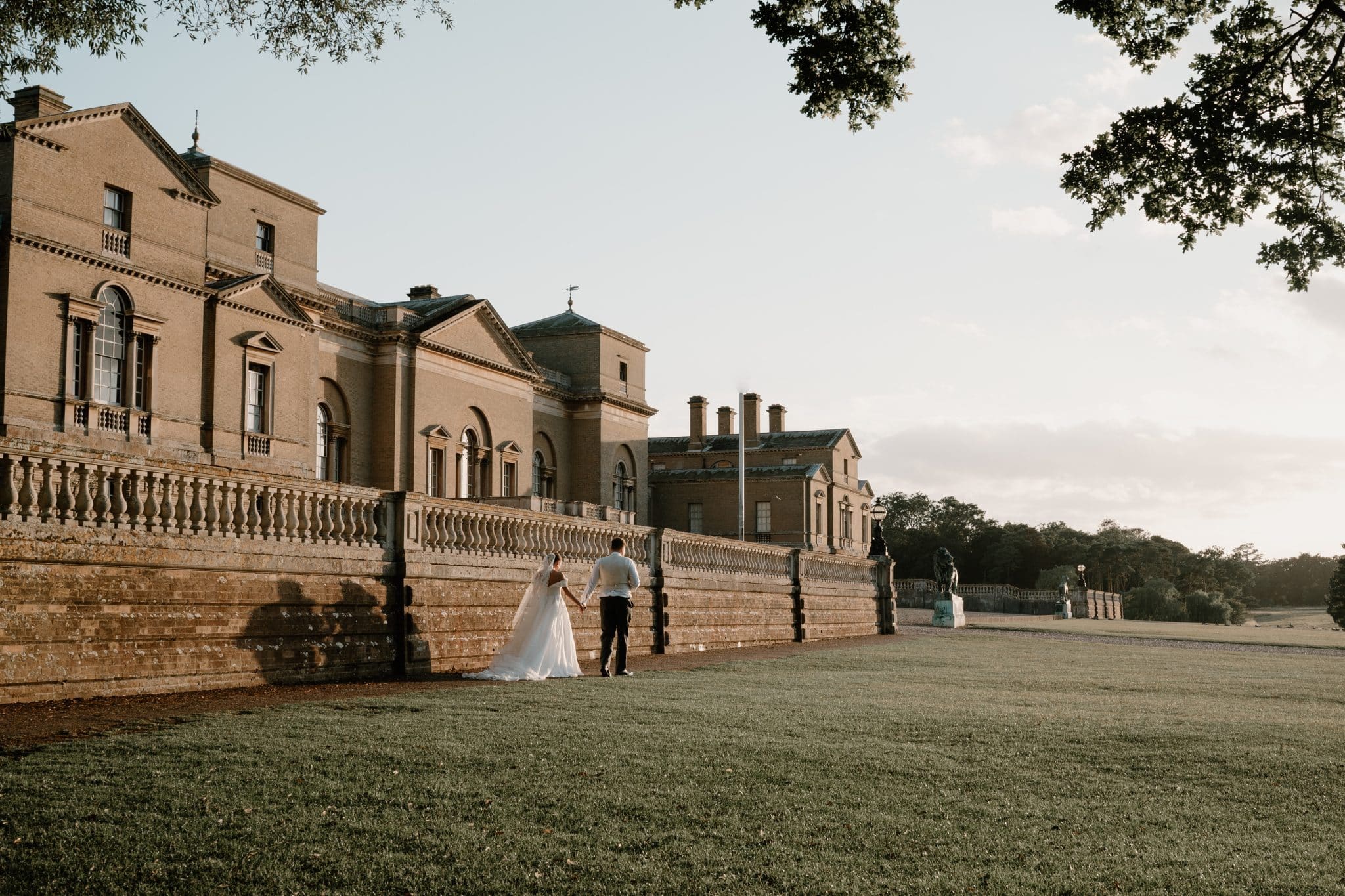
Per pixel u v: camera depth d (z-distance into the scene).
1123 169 14.48
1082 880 6.69
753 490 80.69
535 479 63.31
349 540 17.38
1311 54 14.21
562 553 22.86
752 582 32.03
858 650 29.12
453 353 51.81
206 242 39.22
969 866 6.95
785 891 6.43
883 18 14.13
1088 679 19.94
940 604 53.56
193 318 38.34
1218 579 150.88
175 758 8.96
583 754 9.68
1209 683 19.98
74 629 12.99
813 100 14.45
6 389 32.38
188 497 14.79
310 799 7.94
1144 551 142.75
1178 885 6.63
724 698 14.27
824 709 13.40
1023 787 9.11
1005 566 129.12
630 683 16.52
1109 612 103.50
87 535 13.21
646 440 71.81
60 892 6.27
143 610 13.83
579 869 6.71
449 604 19.03
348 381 47.66
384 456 48.47
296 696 13.93
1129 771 9.95
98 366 35.06
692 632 27.77
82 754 9.05
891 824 7.80
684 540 28.09
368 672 17.19
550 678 17.64
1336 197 14.12
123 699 13.05
